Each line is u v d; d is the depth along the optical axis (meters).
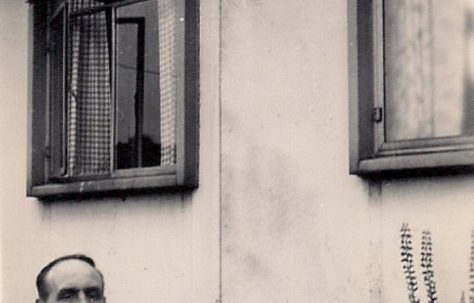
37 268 8.87
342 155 6.52
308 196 6.70
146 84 7.96
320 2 6.72
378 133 6.36
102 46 8.33
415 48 6.22
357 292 6.39
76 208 8.47
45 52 9.02
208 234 7.34
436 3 6.13
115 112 8.20
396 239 6.19
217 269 7.27
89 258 8.33
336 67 6.60
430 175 6.04
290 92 6.86
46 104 8.97
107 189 7.95
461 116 6.01
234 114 7.21
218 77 7.33
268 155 6.97
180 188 7.54
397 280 6.18
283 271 6.83
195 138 7.45
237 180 7.16
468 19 6.00
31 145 8.91
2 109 9.33
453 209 5.93
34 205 8.94
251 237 7.05
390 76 6.33
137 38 8.05
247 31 7.16
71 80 8.61
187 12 7.46
